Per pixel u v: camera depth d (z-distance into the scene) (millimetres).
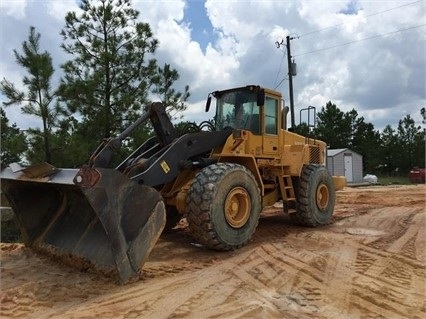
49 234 5543
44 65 11023
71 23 12164
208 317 3545
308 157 8391
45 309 3754
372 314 3658
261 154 7109
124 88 12547
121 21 12398
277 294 4125
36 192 5785
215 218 5617
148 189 4605
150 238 4590
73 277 4613
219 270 4977
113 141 5586
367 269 5027
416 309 3779
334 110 45594
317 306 3818
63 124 11391
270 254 5781
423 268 5113
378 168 45094
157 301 3918
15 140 10727
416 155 44344
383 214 9758
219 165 5945
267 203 7441
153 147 6398
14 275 4723
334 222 8719
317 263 5238
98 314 3617
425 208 10938
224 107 7391
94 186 4191
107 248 4715
